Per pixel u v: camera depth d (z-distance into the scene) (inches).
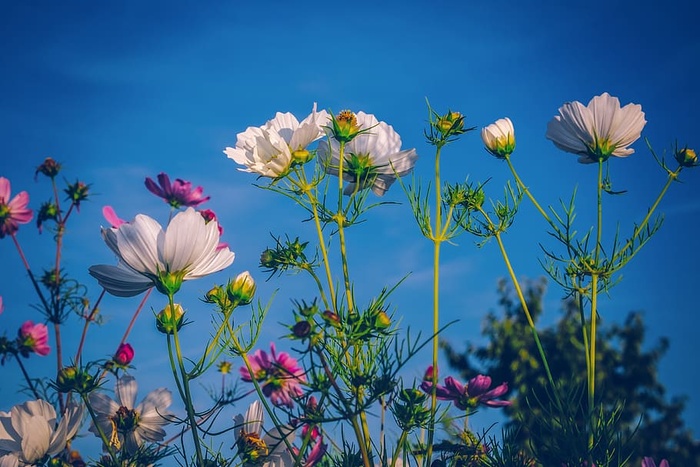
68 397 38.6
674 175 32.9
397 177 32.2
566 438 32.4
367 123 33.5
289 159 32.1
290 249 32.3
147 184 50.4
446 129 32.4
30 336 47.8
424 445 32.4
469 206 34.0
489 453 33.8
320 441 32.0
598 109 33.9
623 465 32.9
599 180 33.7
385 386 29.8
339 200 31.9
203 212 42.0
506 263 33.2
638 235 32.6
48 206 49.0
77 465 38.1
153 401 36.4
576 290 33.0
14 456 33.4
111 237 30.6
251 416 33.6
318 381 29.8
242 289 32.2
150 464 34.8
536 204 33.5
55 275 46.9
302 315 29.5
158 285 30.3
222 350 31.4
